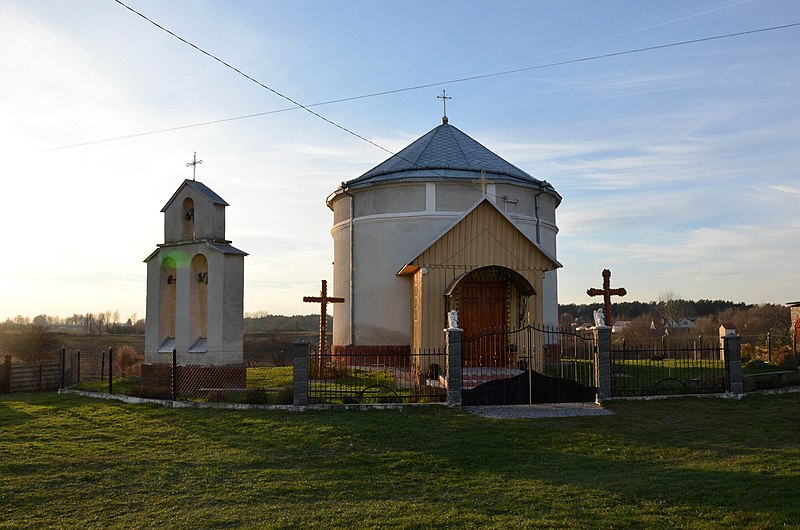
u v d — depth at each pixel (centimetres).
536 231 2494
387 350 2356
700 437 1238
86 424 1381
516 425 1316
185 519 805
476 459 1085
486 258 1928
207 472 1013
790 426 1324
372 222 2452
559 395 1573
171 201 1945
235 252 1797
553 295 2586
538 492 895
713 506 827
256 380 2081
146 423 1377
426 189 2380
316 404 1464
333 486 939
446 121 2822
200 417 1412
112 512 840
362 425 1305
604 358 1583
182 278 1881
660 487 911
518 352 1956
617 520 777
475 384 1683
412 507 834
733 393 1616
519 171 2612
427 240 2356
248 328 7462
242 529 762
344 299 2547
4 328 4078
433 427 1295
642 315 8019
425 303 1894
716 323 7088
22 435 1280
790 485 908
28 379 2100
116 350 3609
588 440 1212
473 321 1981
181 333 1858
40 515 832
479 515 799
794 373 1902
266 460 1084
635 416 1409
